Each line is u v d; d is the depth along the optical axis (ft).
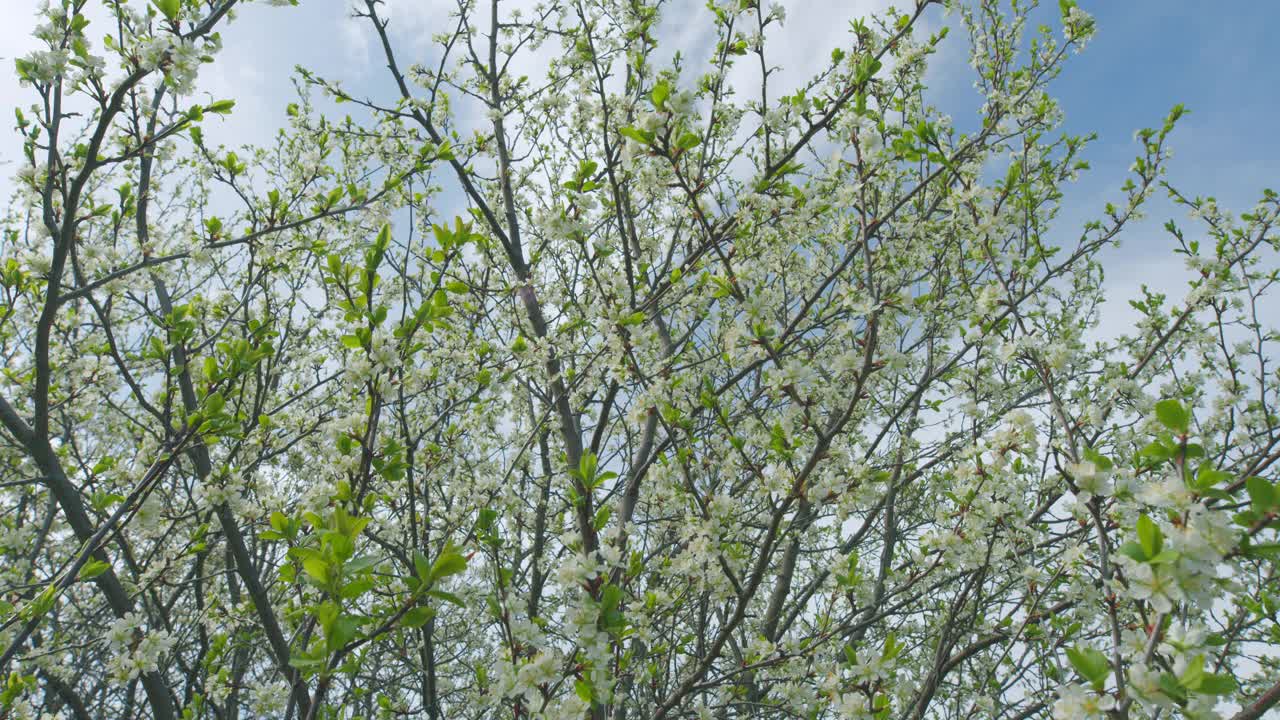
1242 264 16.39
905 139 13.19
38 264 15.23
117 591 14.82
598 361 17.24
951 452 17.10
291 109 23.50
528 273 19.75
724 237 14.82
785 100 15.35
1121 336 20.18
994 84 21.29
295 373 25.62
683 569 13.71
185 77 11.71
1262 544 5.81
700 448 18.15
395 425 20.24
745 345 12.52
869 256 11.04
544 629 11.14
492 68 22.38
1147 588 6.14
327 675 6.67
